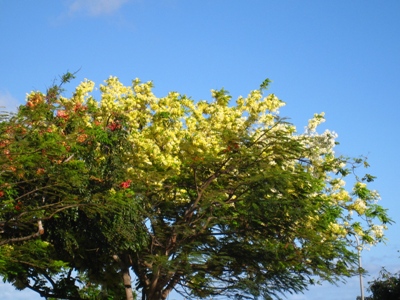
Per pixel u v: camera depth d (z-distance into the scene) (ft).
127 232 76.59
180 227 81.35
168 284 85.20
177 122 91.76
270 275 82.53
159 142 89.66
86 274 92.32
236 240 84.43
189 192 86.28
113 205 72.02
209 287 83.35
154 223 82.79
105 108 88.79
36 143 66.23
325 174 96.07
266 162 83.15
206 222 81.87
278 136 83.61
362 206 95.20
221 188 84.33
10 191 66.03
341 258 84.69
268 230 84.64
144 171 83.46
